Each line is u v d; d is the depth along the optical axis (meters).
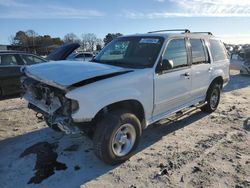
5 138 5.29
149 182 3.77
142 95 4.41
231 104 8.01
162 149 4.79
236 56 16.20
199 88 6.01
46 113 4.18
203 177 3.88
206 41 6.31
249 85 11.98
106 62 5.09
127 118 4.10
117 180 3.83
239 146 4.89
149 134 5.48
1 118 6.55
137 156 4.53
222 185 3.68
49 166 4.21
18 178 3.89
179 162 4.30
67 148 4.82
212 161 4.33
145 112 4.57
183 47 5.42
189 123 6.16
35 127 5.89
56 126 4.31
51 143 5.02
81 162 4.33
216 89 6.83
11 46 60.09
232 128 5.83
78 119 3.69
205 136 5.38
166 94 4.95
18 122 6.24
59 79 3.80
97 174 3.99
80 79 3.75
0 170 4.09
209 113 6.88
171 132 5.60
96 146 3.97
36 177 3.91
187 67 5.49
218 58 6.73
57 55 8.64
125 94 4.09
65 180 3.84
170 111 5.27
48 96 4.09
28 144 4.99
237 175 3.92
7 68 8.60
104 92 3.85
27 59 9.14
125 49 5.20
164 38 5.00
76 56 21.84
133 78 4.25
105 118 3.99
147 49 4.93
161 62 4.75
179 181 3.79
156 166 4.20
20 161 4.36
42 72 4.17
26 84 4.60
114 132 3.98
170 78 4.96
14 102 8.24
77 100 3.63
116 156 4.12
